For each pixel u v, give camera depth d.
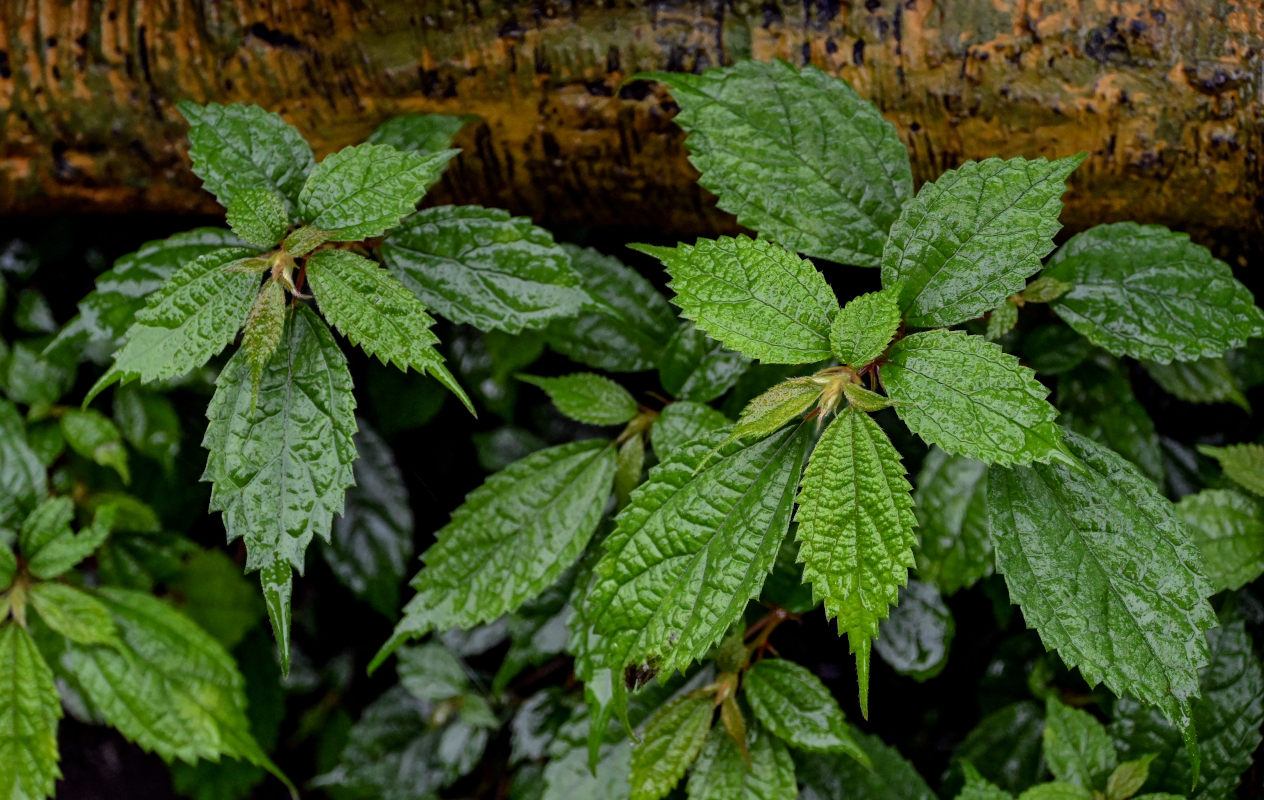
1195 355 0.83
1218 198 0.88
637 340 0.90
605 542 0.80
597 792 0.88
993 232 0.80
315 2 0.88
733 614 0.78
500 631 0.98
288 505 0.80
